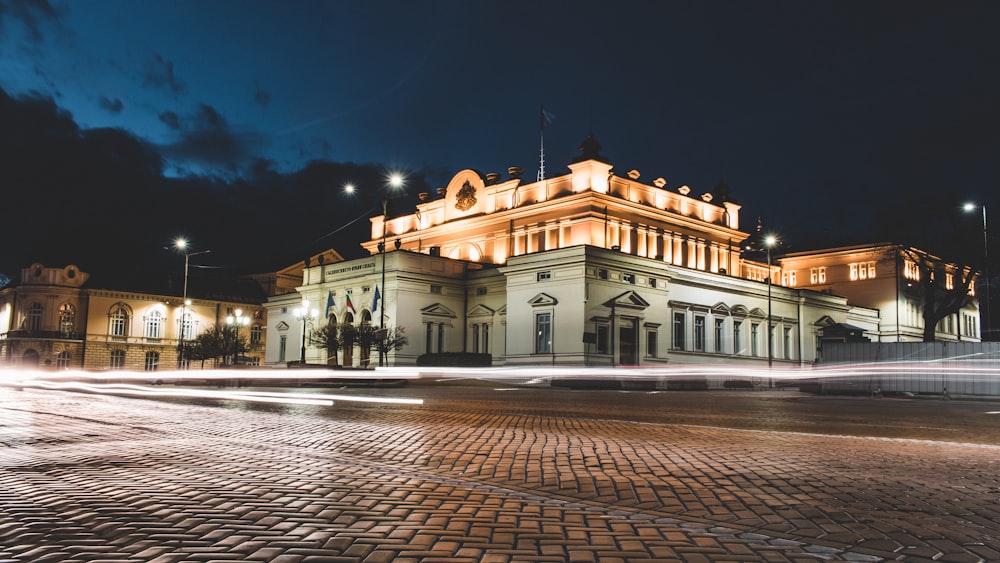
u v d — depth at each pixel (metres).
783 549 5.61
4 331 85.38
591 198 60.59
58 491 7.73
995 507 7.20
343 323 58.56
